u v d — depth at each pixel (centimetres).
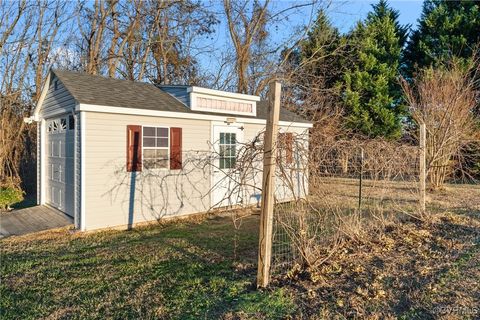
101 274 470
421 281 415
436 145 1108
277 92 394
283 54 2142
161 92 985
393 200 758
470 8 1781
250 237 668
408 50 2050
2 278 461
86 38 1764
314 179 480
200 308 358
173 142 862
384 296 373
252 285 413
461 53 1728
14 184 1205
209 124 940
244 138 1033
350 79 1973
